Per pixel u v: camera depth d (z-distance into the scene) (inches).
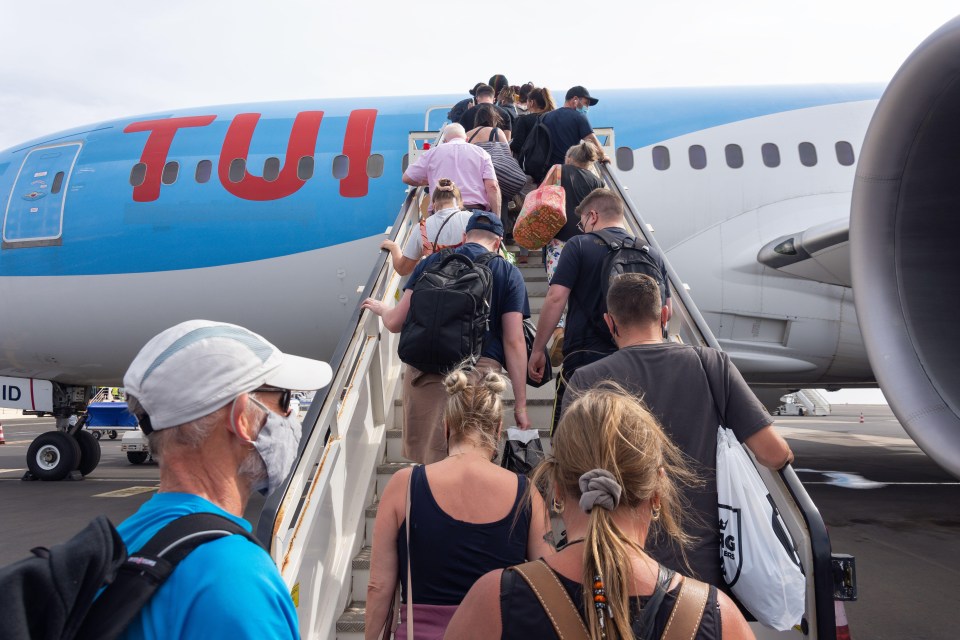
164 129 323.9
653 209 301.6
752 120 316.8
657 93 335.3
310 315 305.6
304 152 309.7
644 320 78.4
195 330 40.3
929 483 401.7
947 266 131.7
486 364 104.3
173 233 302.2
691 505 68.9
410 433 103.2
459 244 129.9
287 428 42.6
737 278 296.2
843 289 295.0
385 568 69.1
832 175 307.7
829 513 310.7
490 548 67.1
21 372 354.0
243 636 31.4
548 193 140.3
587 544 38.1
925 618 178.9
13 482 433.7
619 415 43.3
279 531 86.2
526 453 97.2
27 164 328.5
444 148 163.2
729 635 37.5
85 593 30.0
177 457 38.8
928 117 128.4
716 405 73.0
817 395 1749.5
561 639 36.8
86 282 308.2
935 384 126.6
